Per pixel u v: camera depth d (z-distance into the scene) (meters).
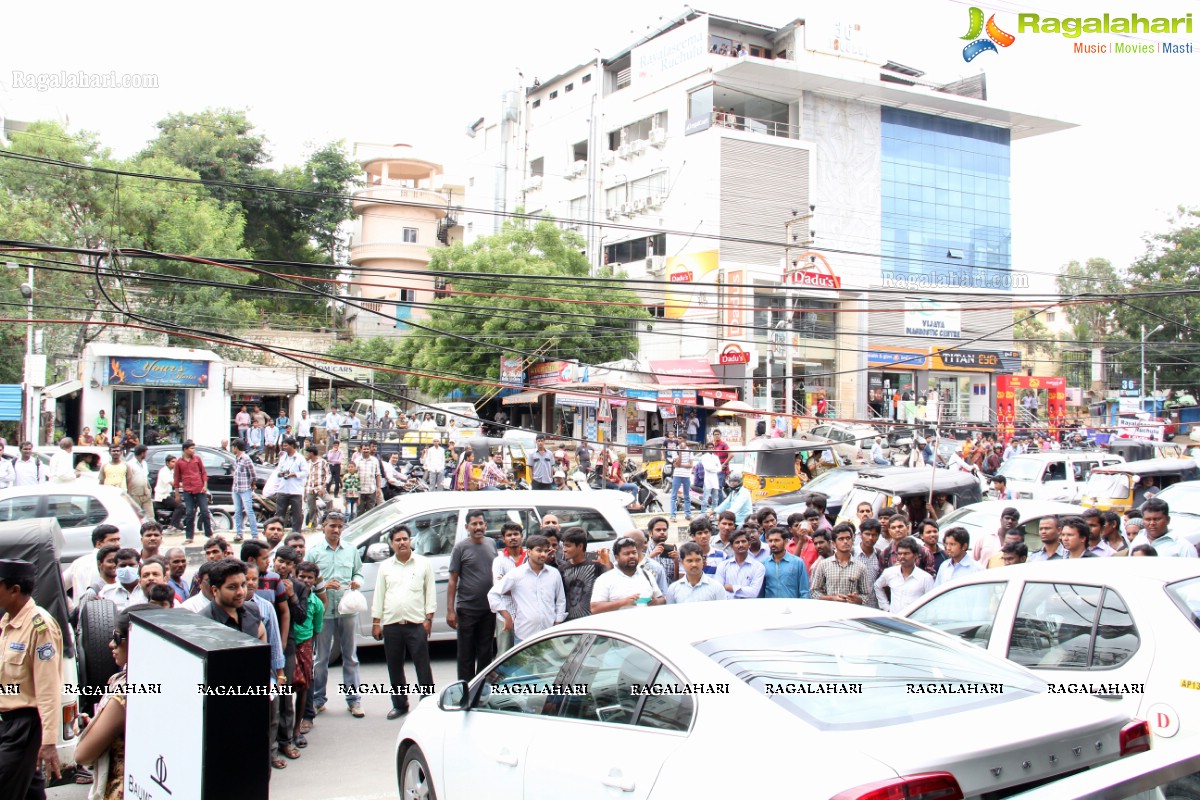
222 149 47.97
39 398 26.08
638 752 3.76
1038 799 2.54
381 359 44.03
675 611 4.50
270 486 16.94
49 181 32.88
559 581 7.87
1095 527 8.85
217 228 38.19
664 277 41.47
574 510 10.62
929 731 3.24
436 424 32.09
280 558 7.25
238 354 36.91
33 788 5.39
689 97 42.31
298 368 32.88
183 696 4.18
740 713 3.48
